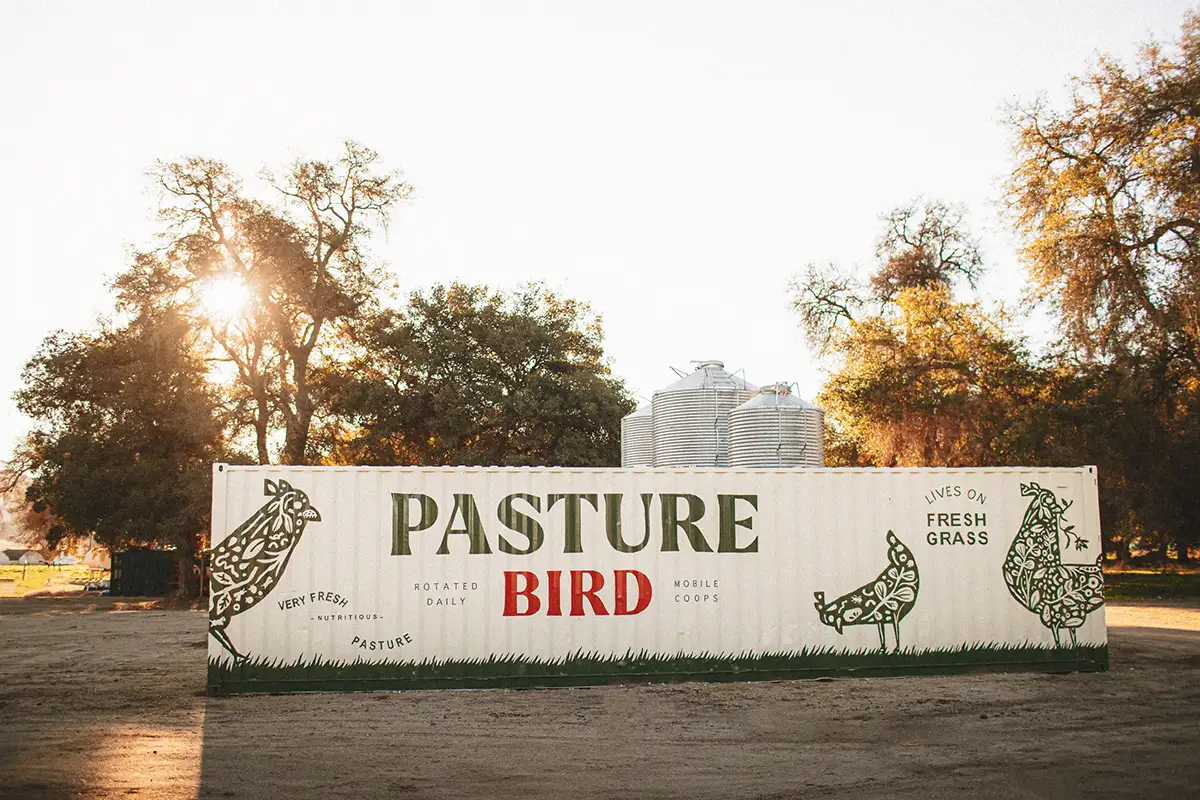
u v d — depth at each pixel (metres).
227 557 11.62
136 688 12.45
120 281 36.28
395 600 11.81
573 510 12.24
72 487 35.09
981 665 12.73
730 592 12.38
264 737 9.32
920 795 7.27
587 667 12.05
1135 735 9.29
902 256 47.09
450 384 39.94
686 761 8.36
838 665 12.46
